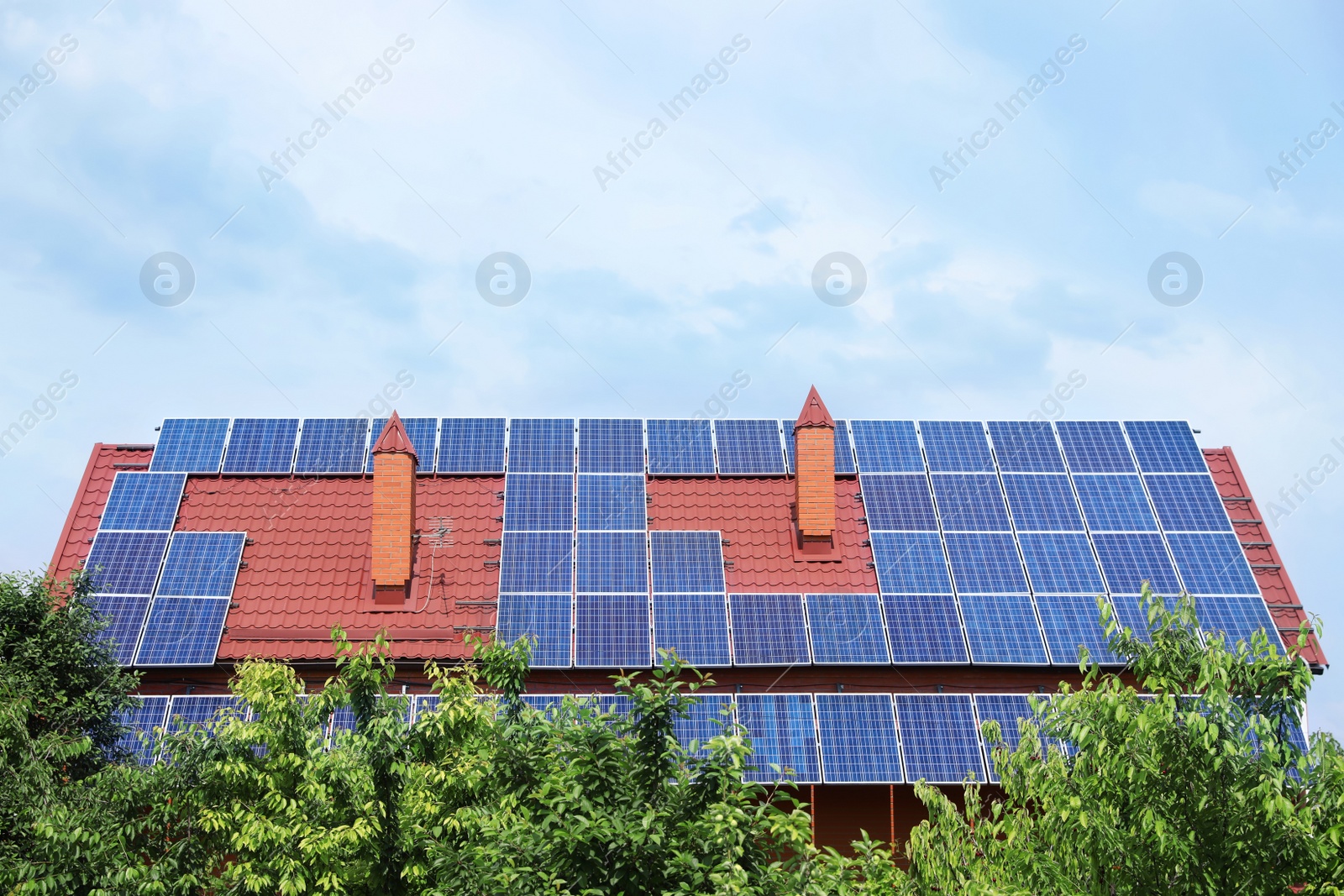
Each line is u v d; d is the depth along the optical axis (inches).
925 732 998.4
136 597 1064.2
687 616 1066.7
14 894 602.5
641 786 527.8
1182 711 495.5
